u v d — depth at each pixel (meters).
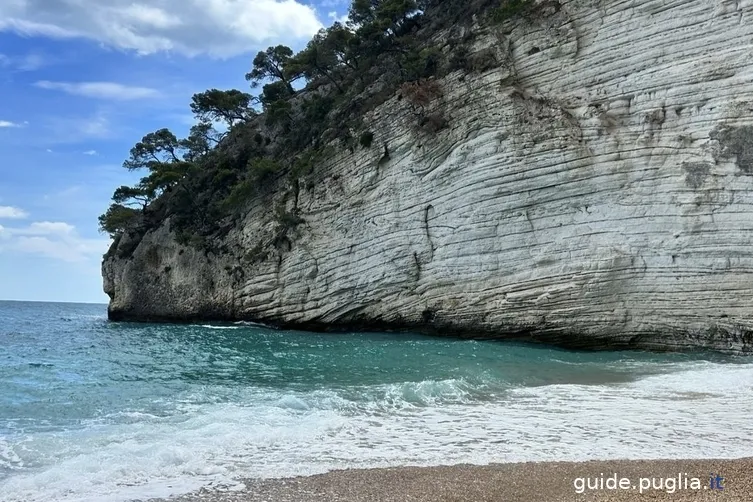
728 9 20.84
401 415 11.21
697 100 21.03
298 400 12.34
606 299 21.94
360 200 30.69
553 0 25.62
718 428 10.12
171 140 55.62
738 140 19.81
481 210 25.27
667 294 20.78
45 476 7.53
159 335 32.44
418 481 7.41
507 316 24.38
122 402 12.69
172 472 7.76
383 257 29.28
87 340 30.22
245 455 8.54
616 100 23.03
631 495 6.86
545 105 24.52
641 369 16.94
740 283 19.36
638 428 10.13
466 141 26.12
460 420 10.78
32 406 12.25
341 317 31.41
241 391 14.10
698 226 20.25
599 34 23.98
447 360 19.14
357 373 16.92
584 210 22.80
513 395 13.23
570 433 9.83
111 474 7.64
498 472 7.77
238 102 56.38
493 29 27.50
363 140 30.64
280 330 34.06
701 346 20.34
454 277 26.31
